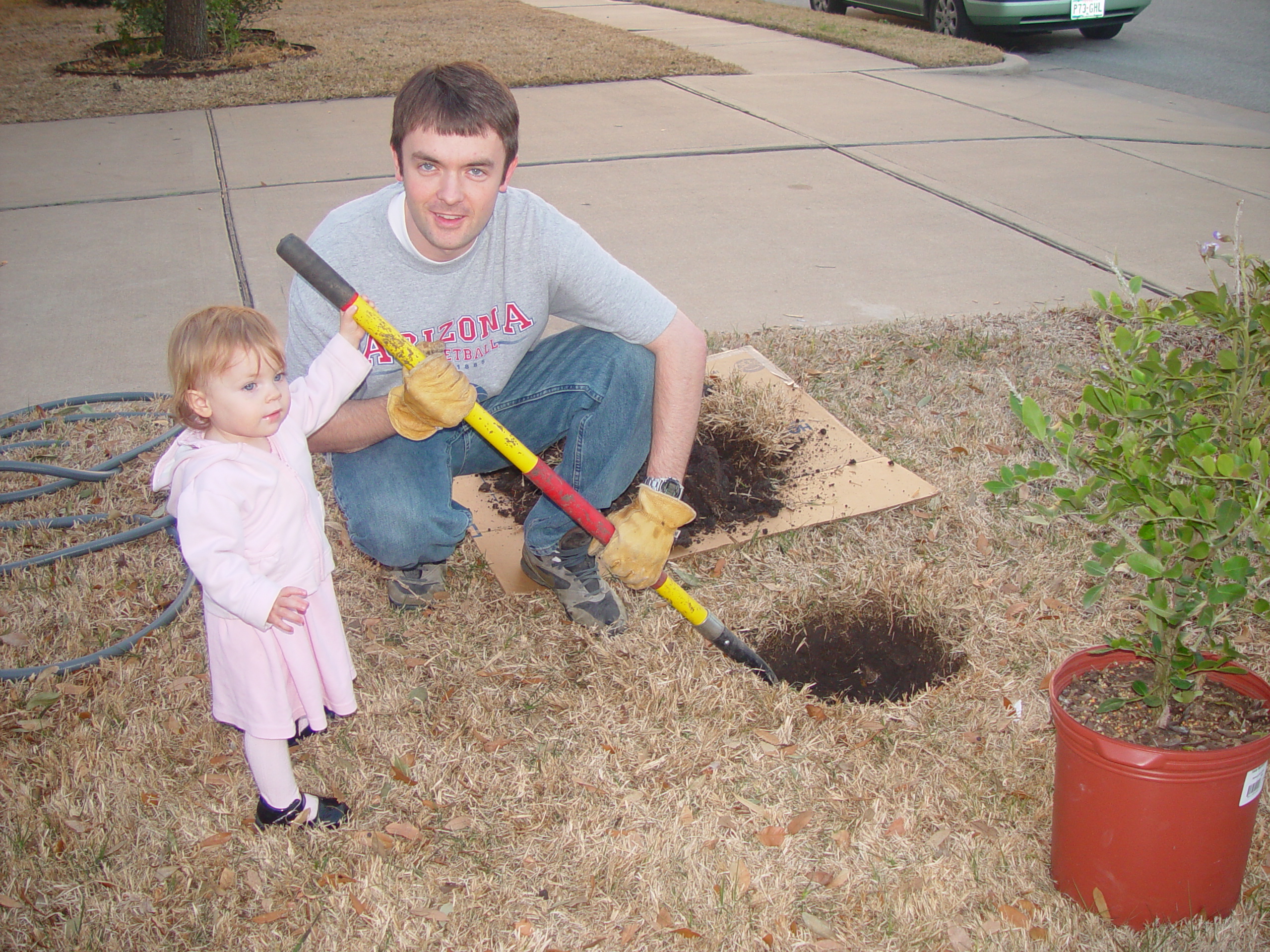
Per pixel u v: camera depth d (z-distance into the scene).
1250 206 6.19
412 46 12.01
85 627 3.06
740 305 5.00
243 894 2.28
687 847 2.36
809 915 2.21
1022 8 10.98
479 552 3.38
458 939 2.17
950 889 2.26
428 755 2.63
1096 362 4.40
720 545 3.33
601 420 2.88
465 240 2.41
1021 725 2.68
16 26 15.19
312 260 2.24
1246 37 11.67
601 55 11.19
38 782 2.53
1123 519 3.40
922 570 3.19
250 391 2.08
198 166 7.38
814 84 9.67
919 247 5.68
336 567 3.34
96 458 3.90
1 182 7.10
